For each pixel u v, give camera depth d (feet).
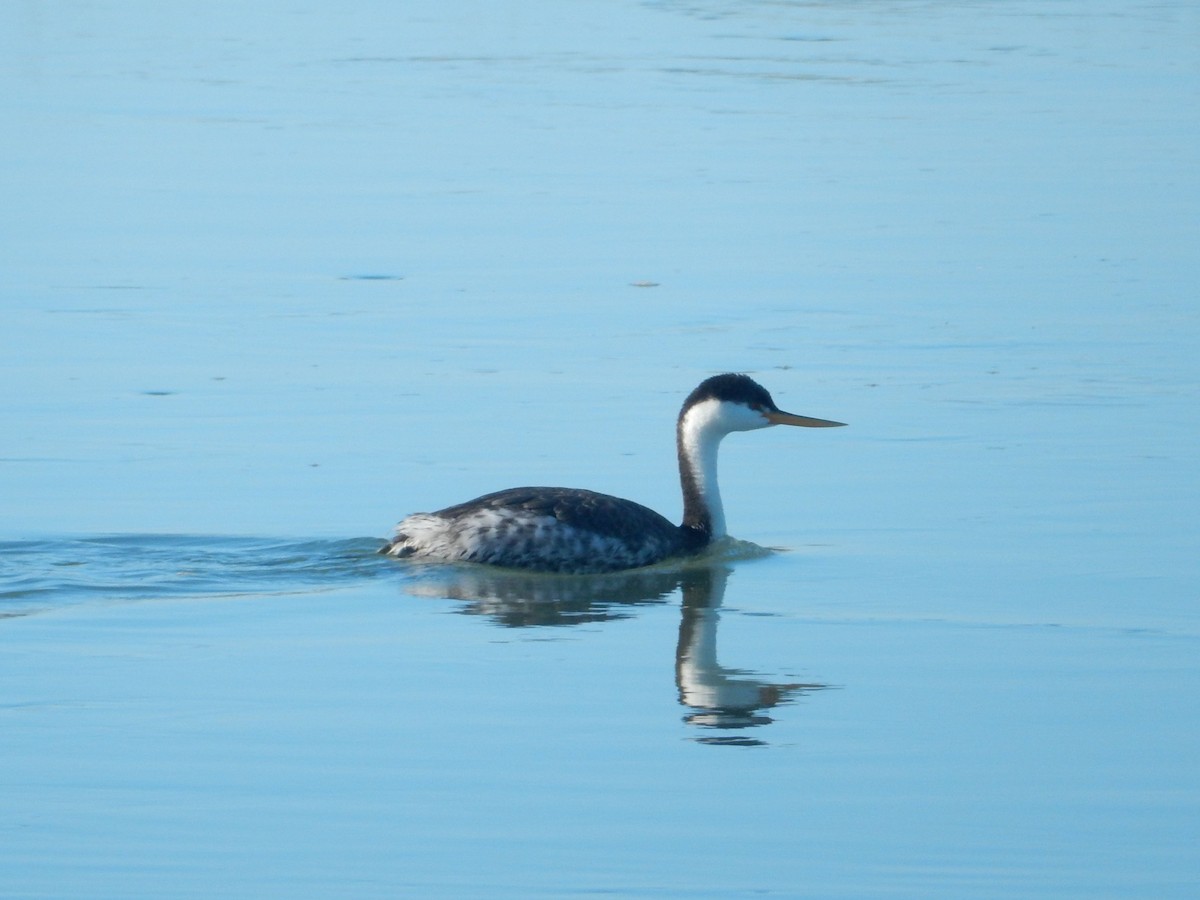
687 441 48.55
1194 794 31.81
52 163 102.27
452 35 155.33
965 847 29.68
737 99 124.67
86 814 30.73
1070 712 35.83
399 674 37.93
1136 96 126.00
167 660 38.73
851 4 172.55
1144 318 71.87
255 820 30.50
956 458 55.26
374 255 82.38
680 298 75.41
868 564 46.47
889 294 76.07
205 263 80.33
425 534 46.32
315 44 150.71
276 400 60.54
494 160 104.83
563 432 57.41
